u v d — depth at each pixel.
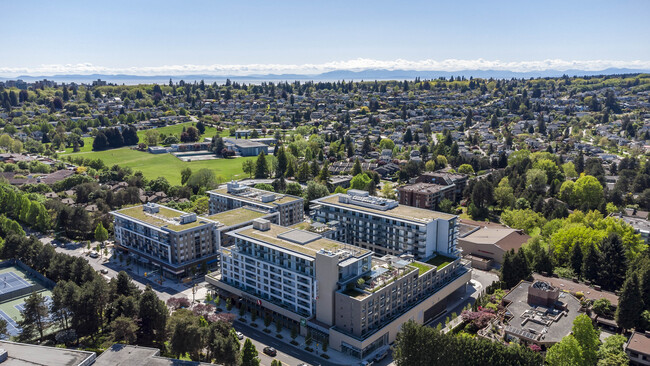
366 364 139.00
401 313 156.75
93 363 118.94
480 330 152.12
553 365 125.75
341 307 146.25
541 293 158.88
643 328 149.38
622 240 199.75
